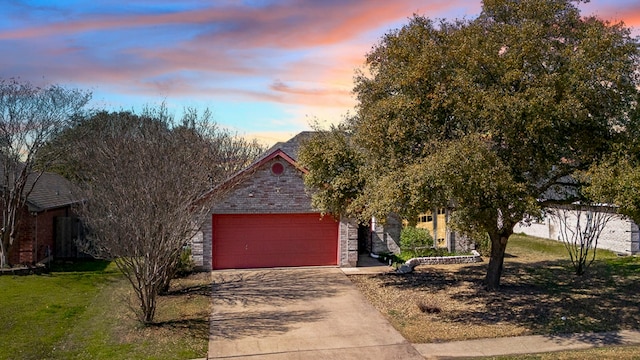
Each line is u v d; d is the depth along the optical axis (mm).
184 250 20484
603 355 10836
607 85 12641
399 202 12406
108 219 12891
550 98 11750
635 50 12609
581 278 18641
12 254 20391
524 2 13273
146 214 12625
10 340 11766
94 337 11992
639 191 11273
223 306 14867
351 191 17062
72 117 20859
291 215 20406
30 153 19250
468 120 12500
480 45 12781
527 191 12688
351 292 16641
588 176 12602
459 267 20812
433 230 23281
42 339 11828
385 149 13805
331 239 20750
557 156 13562
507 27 12789
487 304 15055
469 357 10898
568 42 13391
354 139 15336
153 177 13000
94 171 17953
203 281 18016
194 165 16344
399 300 15648
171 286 17219
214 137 29438
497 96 12125
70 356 10781
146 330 12500
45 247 21891
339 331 12688
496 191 12102
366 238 24125
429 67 12531
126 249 12414
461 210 13055
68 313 13984
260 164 19828
